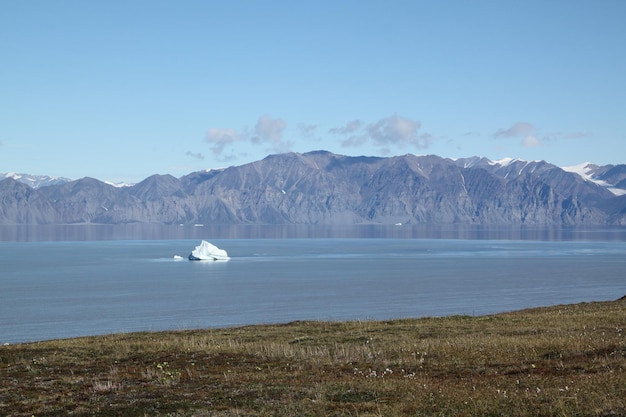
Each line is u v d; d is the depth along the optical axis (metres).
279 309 118.88
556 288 153.00
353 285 164.00
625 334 38.66
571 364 29.25
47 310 119.50
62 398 25.62
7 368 33.66
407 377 28.05
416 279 179.75
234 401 23.95
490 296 137.38
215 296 141.50
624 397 21.12
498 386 24.83
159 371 31.33
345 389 25.34
